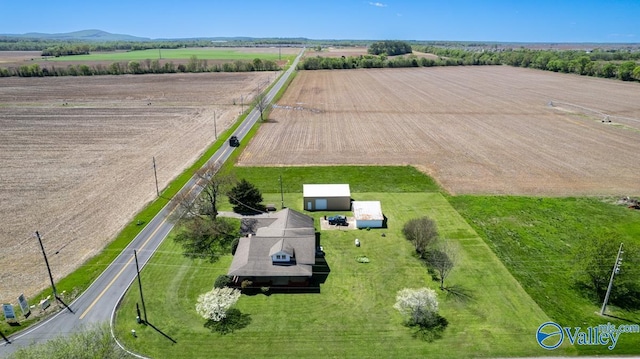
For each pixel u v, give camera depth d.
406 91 166.00
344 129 105.69
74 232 53.81
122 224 56.06
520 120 115.50
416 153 86.25
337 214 60.22
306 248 46.56
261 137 98.44
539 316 39.25
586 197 64.88
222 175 61.69
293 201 64.44
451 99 148.50
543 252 50.00
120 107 134.50
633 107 132.88
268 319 38.97
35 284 43.34
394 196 65.88
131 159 82.56
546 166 78.31
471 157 83.56
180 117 120.25
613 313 39.72
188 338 36.53
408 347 35.66
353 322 38.59
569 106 134.88
